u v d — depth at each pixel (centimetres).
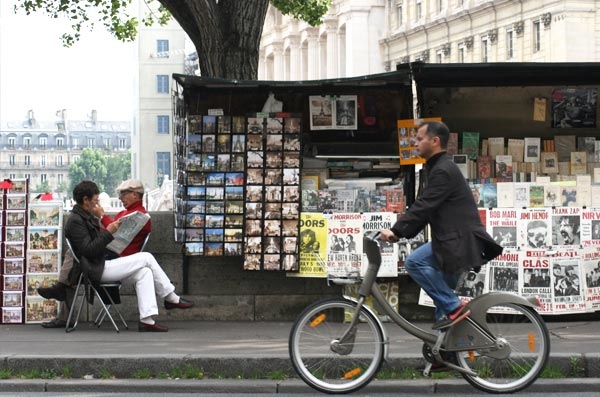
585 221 1159
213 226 1220
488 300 859
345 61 9206
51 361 960
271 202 1214
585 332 1085
